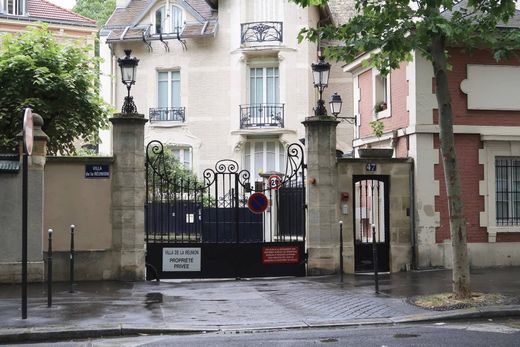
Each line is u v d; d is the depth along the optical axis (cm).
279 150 2881
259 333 928
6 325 944
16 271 1351
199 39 2922
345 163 1531
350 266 1519
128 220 1423
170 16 2981
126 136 1431
